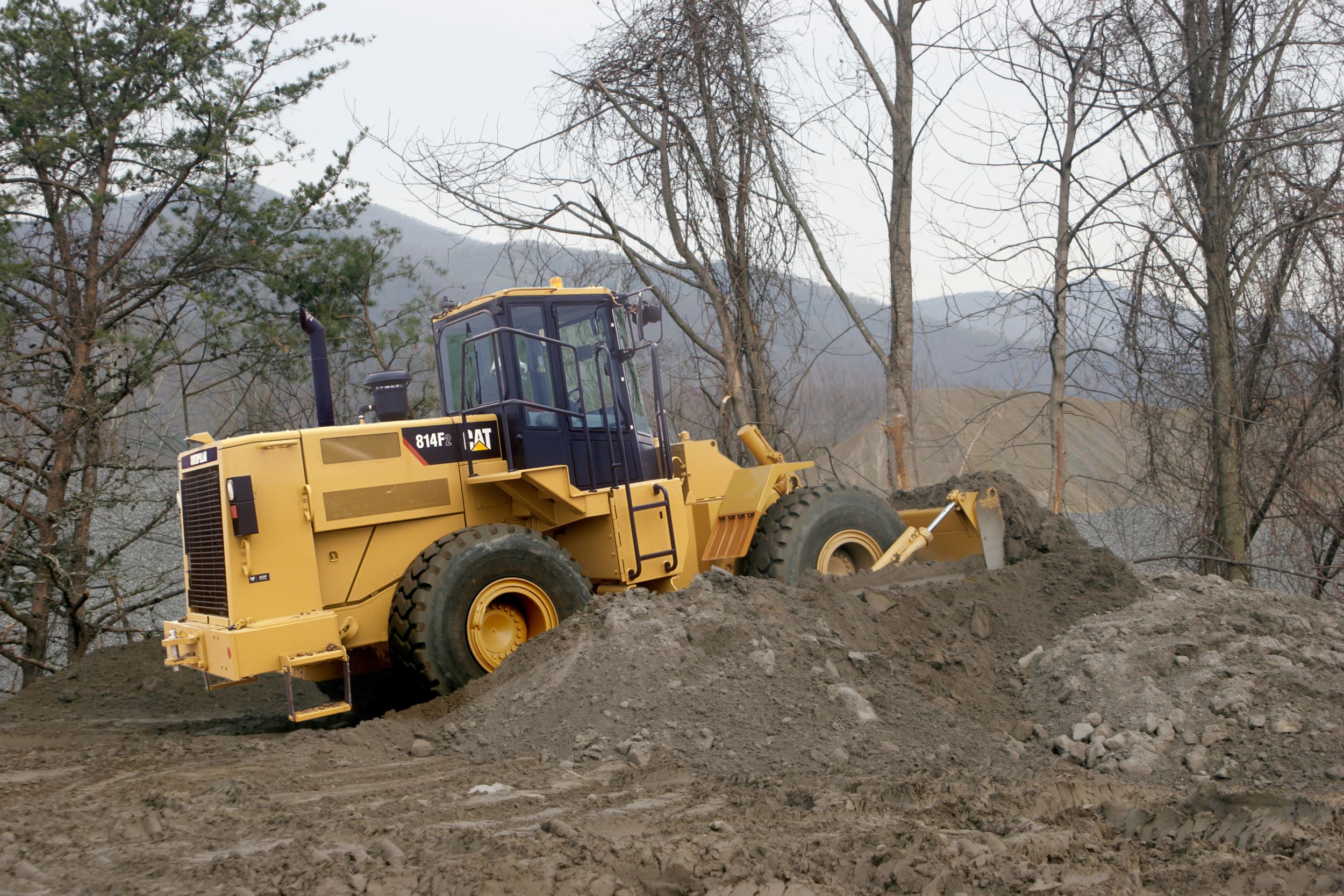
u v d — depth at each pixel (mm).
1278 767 4902
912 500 9211
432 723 5898
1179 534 13844
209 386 14344
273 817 4141
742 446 12664
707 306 12742
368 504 6660
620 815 4113
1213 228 12875
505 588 6625
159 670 8438
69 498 12375
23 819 4223
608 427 7469
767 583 6645
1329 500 12992
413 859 3547
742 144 12305
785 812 4211
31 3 11820
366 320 14328
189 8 12938
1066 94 12250
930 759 5102
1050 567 7605
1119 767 5105
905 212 12172
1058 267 12438
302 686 8258
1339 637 6273
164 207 13047
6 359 12016
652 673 5602
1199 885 3400
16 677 13195
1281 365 13086
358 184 14109
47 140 11297
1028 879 3377
